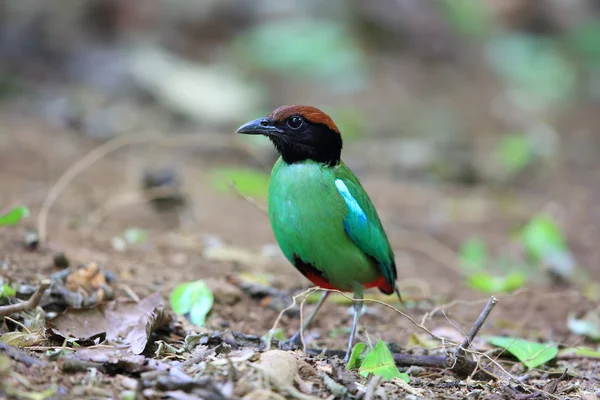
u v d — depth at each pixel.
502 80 24.48
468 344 7.39
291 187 7.81
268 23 24.25
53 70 19.73
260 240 12.63
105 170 15.05
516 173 18.41
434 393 6.69
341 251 7.85
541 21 26.88
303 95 21.83
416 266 12.87
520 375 7.80
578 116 22.70
